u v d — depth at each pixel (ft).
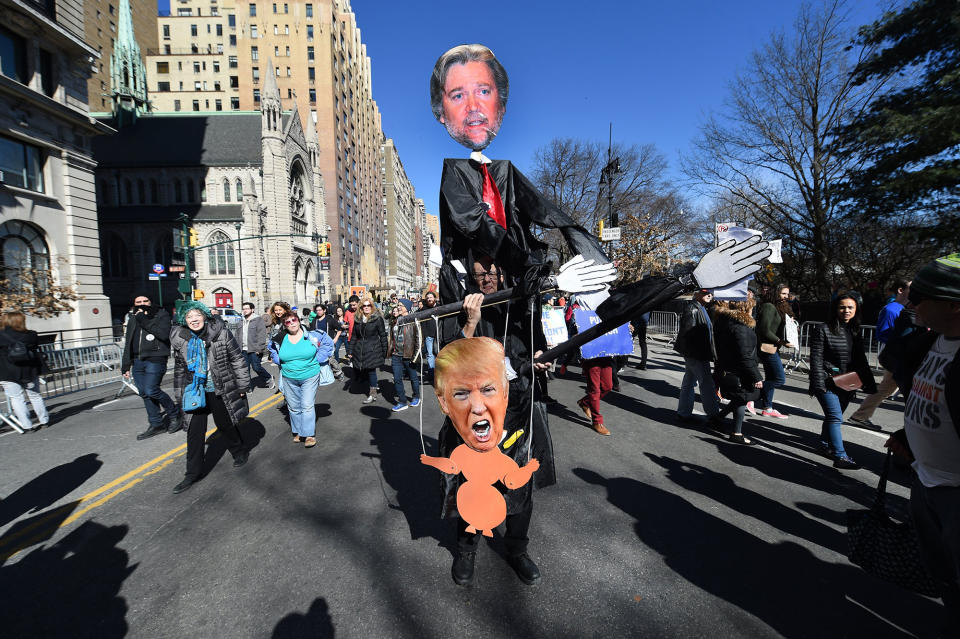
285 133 143.64
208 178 139.03
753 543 8.69
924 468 5.56
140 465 14.25
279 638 6.53
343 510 10.59
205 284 131.23
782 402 20.29
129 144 144.25
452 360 5.89
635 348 42.01
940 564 5.70
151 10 202.49
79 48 48.60
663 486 11.43
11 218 43.21
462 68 7.45
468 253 7.65
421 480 12.32
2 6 40.88
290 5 182.91
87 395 26.73
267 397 25.07
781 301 17.81
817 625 6.43
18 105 43.16
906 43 40.91
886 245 50.62
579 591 7.35
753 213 59.72
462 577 7.55
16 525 10.37
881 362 6.68
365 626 6.70
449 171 7.75
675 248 68.59
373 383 23.08
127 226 132.16
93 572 8.36
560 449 14.40
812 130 50.62
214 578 8.05
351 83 220.43
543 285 6.23
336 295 182.91
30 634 6.75
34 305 34.42
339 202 193.98
